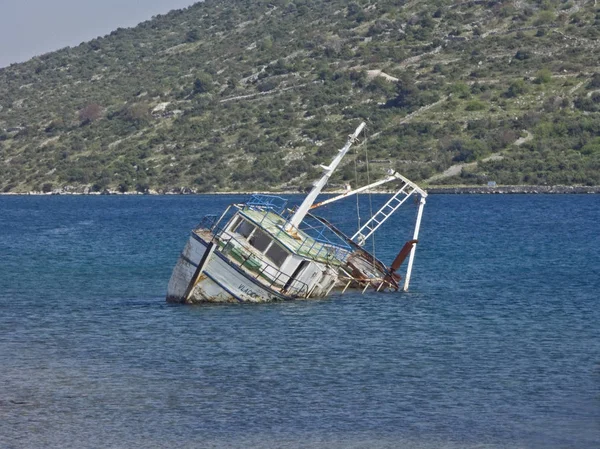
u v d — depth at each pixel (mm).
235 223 139000
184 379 101312
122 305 146875
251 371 104562
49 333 124688
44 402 93062
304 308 140125
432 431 85750
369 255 164250
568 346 117438
